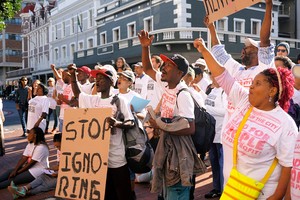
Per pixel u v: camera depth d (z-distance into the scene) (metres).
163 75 3.74
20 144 11.04
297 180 2.33
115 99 4.08
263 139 2.61
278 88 2.67
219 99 5.25
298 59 5.70
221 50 3.84
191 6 23.92
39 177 5.90
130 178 4.32
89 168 3.92
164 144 3.63
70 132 4.12
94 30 35.25
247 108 2.82
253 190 2.61
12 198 5.82
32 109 8.43
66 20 42.38
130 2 28.61
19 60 73.25
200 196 5.64
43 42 50.81
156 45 24.08
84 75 6.96
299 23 32.25
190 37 22.95
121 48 28.91
